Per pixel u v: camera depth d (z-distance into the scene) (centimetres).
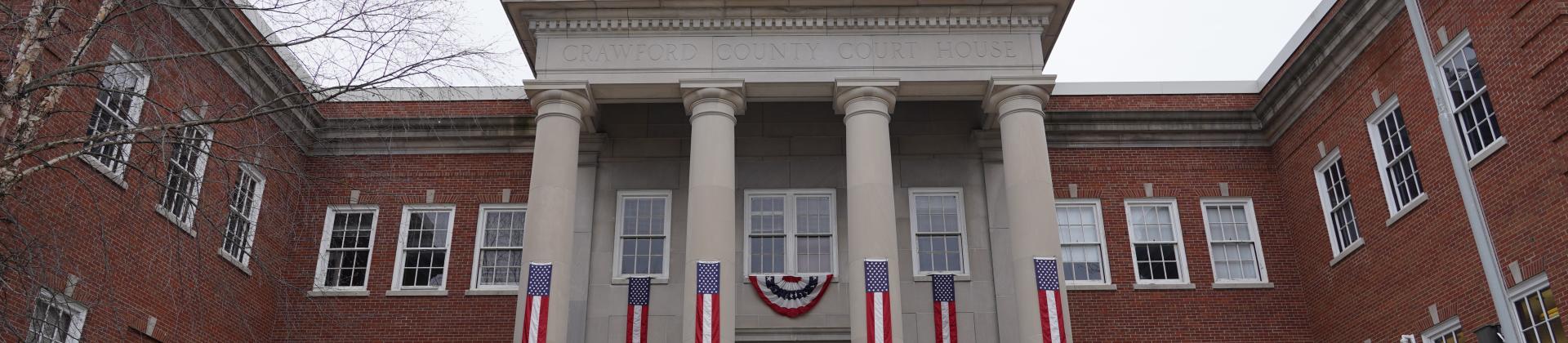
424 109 2761
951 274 2489
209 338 2245
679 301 2475
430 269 2645
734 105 2298
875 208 2152
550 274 2092
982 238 2552
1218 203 2698
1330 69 2388
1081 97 2794
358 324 2550
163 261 2078
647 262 2556
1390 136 2216
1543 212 1748
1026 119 2269
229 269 2328
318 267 2611
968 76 2302
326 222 2669
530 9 2341
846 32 2347
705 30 2345
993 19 2359
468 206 2695
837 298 2478
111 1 1506
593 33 2348
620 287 2498
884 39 2344
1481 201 1914
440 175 2731
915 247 2566
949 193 2633
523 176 2719
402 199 2703
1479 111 1919
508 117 2723
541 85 2280
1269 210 2673
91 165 1814
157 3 1575
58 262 1518
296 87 2005
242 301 2383
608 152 2664
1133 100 2791
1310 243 2538
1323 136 2475
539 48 2333
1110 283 2578
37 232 1689
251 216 2423
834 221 2583
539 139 2245
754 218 2602
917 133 2683
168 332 2097
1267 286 2573
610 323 2458
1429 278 2066
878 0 2308
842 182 2630
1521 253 1812
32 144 1368
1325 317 2464
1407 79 2116
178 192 1639
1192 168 2719
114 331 1930
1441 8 1995
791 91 2338
